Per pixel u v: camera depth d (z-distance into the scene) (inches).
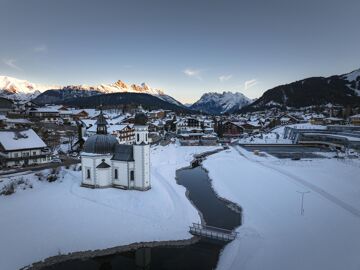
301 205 2541.8
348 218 2247.8
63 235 1946.4
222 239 1957.4
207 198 2886.3
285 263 1659.7
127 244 1893.5
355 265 1604.3
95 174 2765.7
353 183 3201.3
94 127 5723.4
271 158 4822.8
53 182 2913.4
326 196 2770.7
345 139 5546.3
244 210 2501.2
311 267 1608.0
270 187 3120.1
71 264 1697.8
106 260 1747.0
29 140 3523.6
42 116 6766.7
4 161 3225.9
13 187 2628.0
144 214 2288.4
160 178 3440.0
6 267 1616.6
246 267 1641.2
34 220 2119.8
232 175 3735.2
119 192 2687.0
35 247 1806.1
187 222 2222.0
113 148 2883.9
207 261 1734.7
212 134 7455.7
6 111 6668.3
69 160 3853.3
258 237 1983.3
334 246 1822.1
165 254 1814.7
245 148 6141.7
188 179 3678.6
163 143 6397.6
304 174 3627.0
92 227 2059.5
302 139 6520.7
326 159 4623.5
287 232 2038.6
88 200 2502.5
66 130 5880.9
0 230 1964.8
